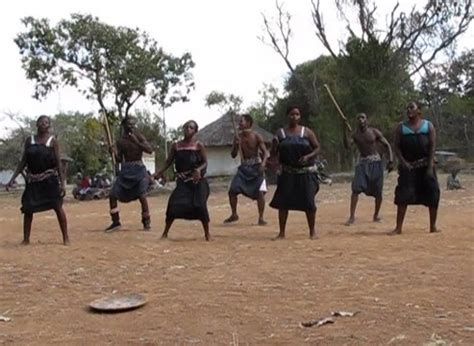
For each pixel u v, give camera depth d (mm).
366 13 34594
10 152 47281
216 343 4426
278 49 42031
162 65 31156
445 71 48688
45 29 29234
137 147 11250
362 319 4836
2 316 5355
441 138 46406
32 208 9312
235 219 12484
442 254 7523
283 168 9375
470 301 5223
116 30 29797
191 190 9562
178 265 7387
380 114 33844
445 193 19438
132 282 6543
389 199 17938
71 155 42156
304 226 11266
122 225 12500
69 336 4754
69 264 7598
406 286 5855
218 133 47594
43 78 29734
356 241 8836
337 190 23438
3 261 7875
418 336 4355
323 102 37500
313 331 4598
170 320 5055
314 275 6539
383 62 34406
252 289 6000
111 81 29938
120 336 4695
